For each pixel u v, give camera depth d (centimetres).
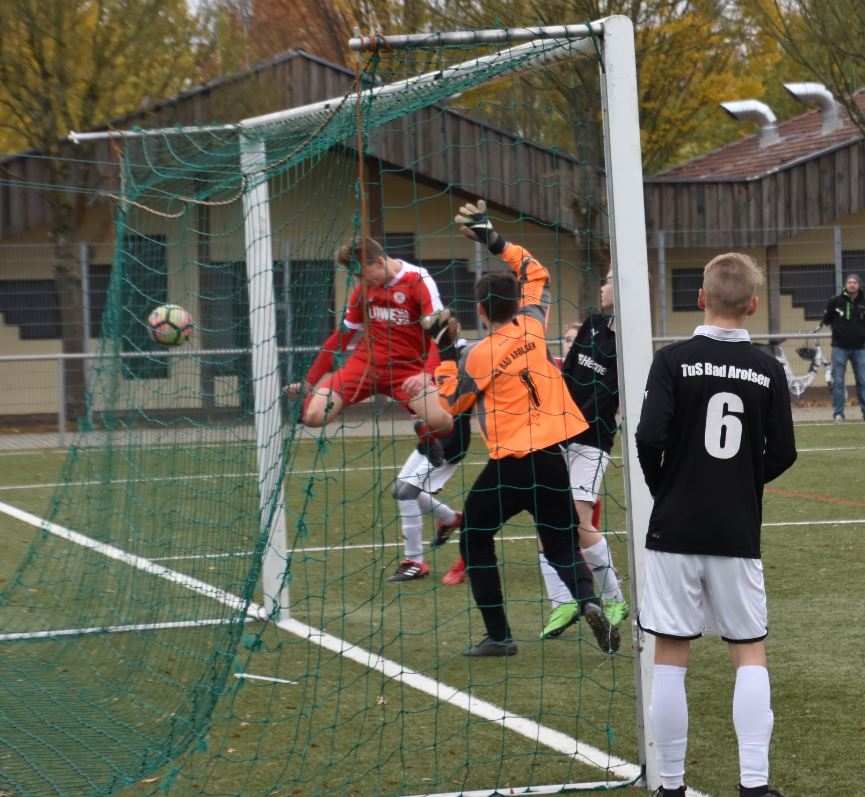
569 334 1914
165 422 2095
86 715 1314
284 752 1180
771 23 4697
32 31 4384
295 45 5734
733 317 1014
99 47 4497
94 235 4791
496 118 5019
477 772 1122
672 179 5238
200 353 2083
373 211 4619
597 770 1125
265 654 1540
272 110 4456
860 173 5425
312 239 1828
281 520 1719
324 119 1648
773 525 2522
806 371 5256
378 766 1136
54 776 1120
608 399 1683
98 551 2162
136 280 2295
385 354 1719
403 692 1362
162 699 1359
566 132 3491
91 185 4619
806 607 1775
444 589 1942
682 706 996
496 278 1476
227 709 1314
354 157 1577
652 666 1085
